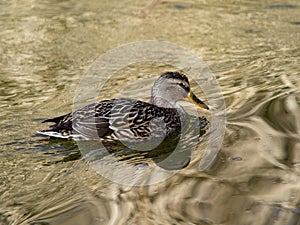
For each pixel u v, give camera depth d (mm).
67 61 16438
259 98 12109
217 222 7613
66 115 11539
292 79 13016
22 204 8945
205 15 20000
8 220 8500
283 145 9617
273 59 15258
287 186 8234
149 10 15656
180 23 19281
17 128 11867
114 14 20312
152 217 7945
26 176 9859
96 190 9070
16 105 13352
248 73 14273
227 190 8344
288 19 19219
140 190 8812
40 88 14492
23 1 21656
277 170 8758
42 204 8859
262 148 9609
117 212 8219
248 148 9711
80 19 19859
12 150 10844
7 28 19047
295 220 7414
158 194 8586
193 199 8266
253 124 10758
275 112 11094
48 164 10281
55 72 15641
